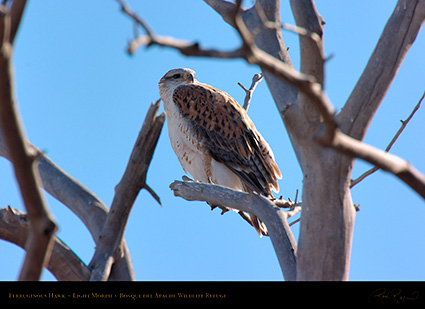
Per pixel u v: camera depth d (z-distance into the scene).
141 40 4.43
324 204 7.71
